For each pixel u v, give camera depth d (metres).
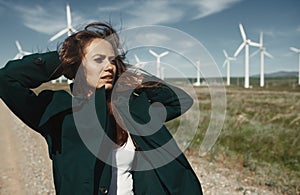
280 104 22.69
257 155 9.57
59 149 2.05
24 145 12.69
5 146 12.69
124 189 2.11
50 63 2.04
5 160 10.22
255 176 7.78
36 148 12.02
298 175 7.84
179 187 2.16
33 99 2.03
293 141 10.60
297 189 6.88
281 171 8.16
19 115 2.06
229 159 9.16
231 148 10.30
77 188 1.90
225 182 7.35
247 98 28.67
